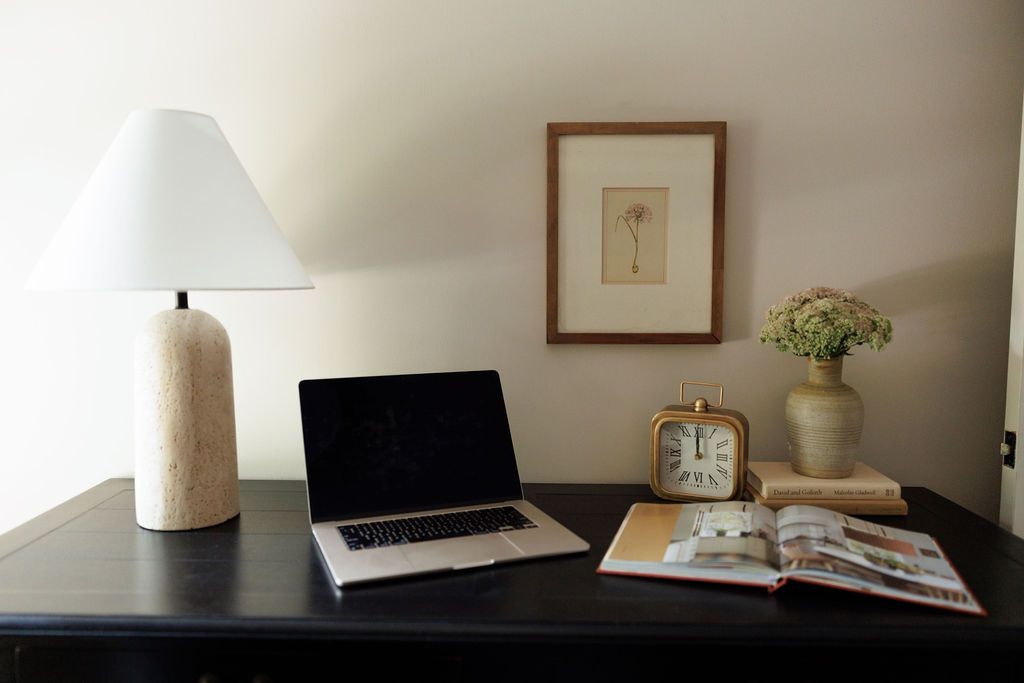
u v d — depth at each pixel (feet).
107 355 4.95
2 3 4.73
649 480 4.79
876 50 4.66
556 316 4.82
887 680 2.99
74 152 4.81
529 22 4.72
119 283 3.48
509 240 4.85
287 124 4.80
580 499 4.48
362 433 4.09
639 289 4.81
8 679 3.06
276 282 3.81
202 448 3.93
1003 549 3.66
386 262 4.88
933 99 4.68
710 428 4.31
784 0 4.66
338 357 4.93
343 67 4.76
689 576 3.22
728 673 3.01
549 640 2.87
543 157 4.79
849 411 4.17
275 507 4.30
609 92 4.75
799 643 2.85
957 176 4.71
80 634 2.92
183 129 3.82
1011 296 4.67
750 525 3.56
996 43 4.63
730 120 4.74
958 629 2.83
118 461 5.02
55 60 4.76
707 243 4.76
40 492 5.05
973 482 4.86
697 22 4.69
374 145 4.81
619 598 3.08
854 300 4.25
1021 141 4.38
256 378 4.95
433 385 4.30
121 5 4.72
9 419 5.00
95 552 3.60
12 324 4.93
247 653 3.04
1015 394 4.42
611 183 4.75
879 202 4.74
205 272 3.60
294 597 3.08
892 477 4.90
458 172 4.82
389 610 2.96
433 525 3.83
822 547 3.28
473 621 2.87
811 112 4.71
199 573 3.34
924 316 4.79
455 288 4.88
